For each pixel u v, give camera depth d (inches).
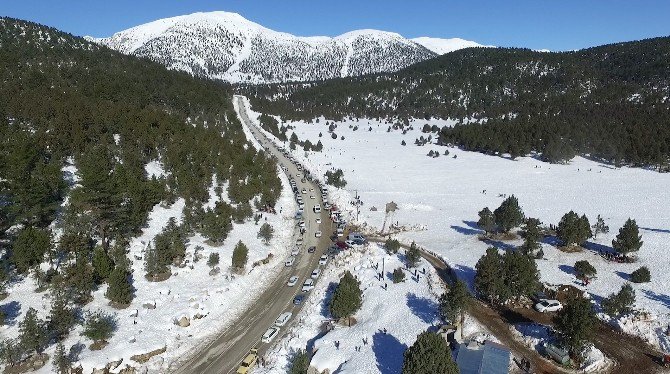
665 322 2091.5
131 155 3695.9
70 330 2172.7
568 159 6934.1
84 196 2679.6
